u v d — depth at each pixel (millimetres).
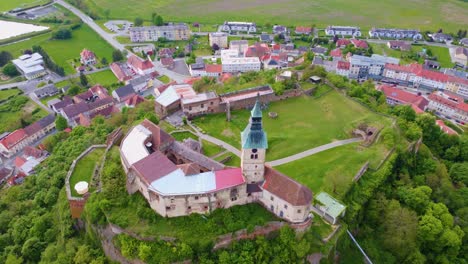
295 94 187375
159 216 110188
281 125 165250
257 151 104562
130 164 116875
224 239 104438
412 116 172375
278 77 197125
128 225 107875
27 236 132250
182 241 102812
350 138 156875
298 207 102000
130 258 104750
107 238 111188
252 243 105250
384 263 119500
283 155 145125
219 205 109875
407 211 125250
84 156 146500
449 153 169000
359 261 117188
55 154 174250
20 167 189125
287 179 106250
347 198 123750
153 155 116812
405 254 120750
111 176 121812
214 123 164375
